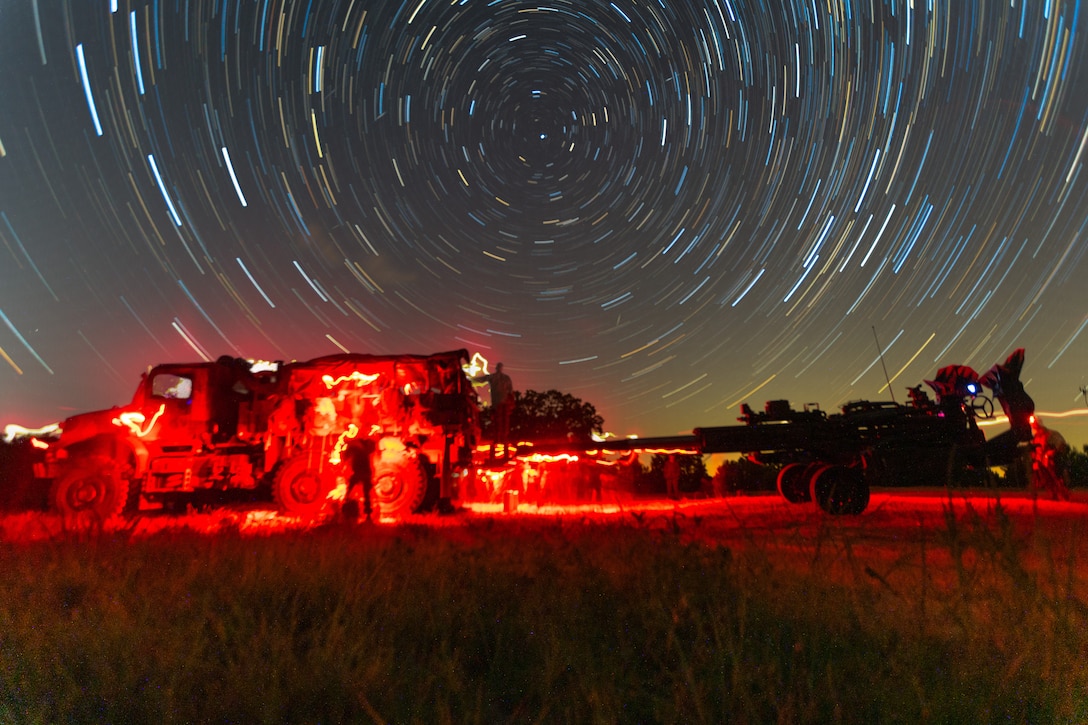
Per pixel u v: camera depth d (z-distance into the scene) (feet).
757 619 9.68
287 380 39.14
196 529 21.88
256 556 14.56
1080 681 7.36
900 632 8.86
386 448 37.70
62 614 10.77
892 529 20.15
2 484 41.73
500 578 12.88
